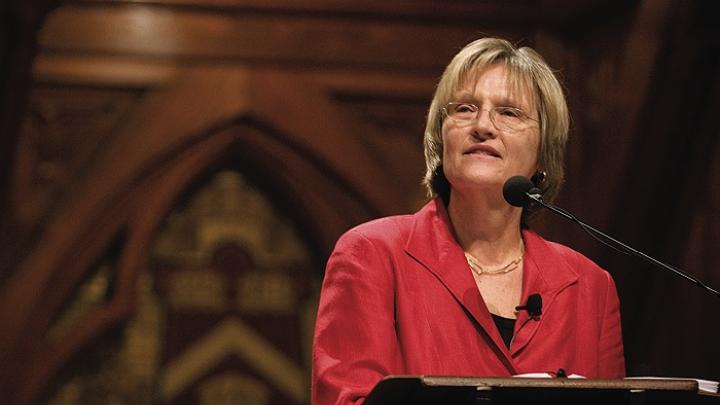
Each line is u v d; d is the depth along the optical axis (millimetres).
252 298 24656
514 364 9312
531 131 9945
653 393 7734
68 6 23812
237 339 24422
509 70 9969
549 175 10367
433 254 9641
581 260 10312
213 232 24750
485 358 9281
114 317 23484
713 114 21922
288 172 24594
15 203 23422
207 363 24219
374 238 9594
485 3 24766
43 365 23281
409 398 7508
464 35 24953
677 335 22875
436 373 9078
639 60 22516
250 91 24266
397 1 24750
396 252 9547
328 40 24672
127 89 24031
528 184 9422
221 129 24250
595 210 23562
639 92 22500
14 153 22703
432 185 10375
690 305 22594
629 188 23000
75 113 23875
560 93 10219
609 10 23578
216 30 24328
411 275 9469
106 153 23812
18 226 23422
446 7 24812
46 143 23719
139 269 23812
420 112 24922
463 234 10062
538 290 9852
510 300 9898
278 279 24812
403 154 24766
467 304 9391
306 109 24469
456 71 10023
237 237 24828
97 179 23734
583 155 24109
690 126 22219
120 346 24000
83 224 23594
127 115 24031
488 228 9961
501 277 9977
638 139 22688
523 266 10070
